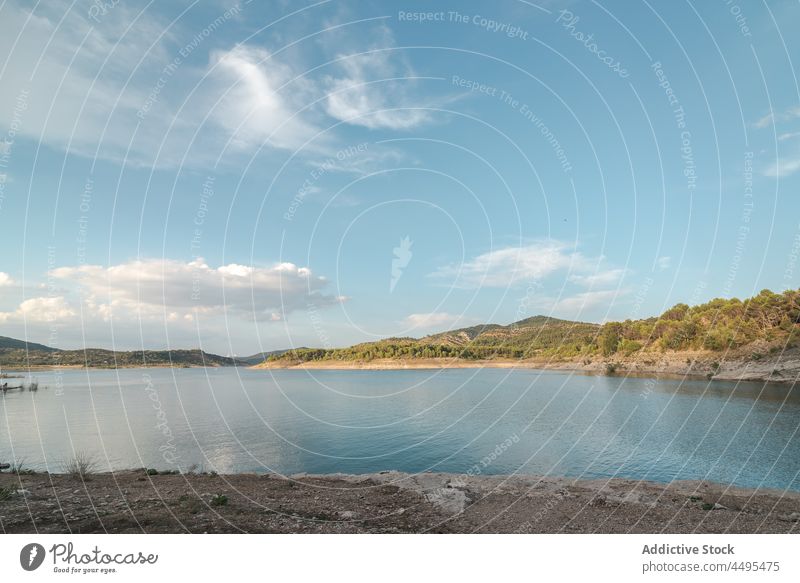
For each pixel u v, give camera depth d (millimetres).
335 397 74438
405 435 37656
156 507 11297
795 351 75875
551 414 49438
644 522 11641
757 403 52938
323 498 13805
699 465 26406
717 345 91312
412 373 145125
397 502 13609
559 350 145625
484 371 140000
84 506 11172
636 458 28203
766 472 24656
